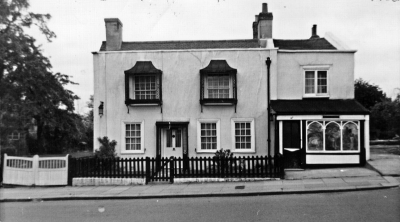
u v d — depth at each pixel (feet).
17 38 71.92
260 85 67.21
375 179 48.47
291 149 62.13
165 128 68.08
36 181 54.08
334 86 67.21
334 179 50.19
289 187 45.60
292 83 67.41
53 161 54.29
